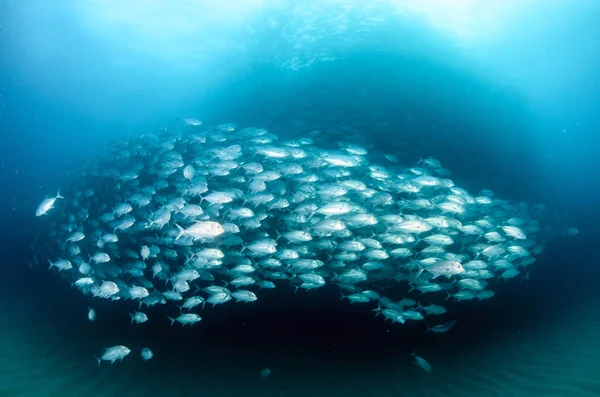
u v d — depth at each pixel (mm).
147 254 8031
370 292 7355
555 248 13117
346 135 14133
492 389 6332
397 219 8148
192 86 31859
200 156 10891
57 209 14109
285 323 8180
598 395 5797
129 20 27500
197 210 7801
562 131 20156
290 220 8641
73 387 6586
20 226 15648
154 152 12969
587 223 15344
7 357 7520
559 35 21688
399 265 8734
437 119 15875
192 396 6367
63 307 9781
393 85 16922
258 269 8312
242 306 8484
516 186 15234
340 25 19125
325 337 7895
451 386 6516
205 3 25422
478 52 20188
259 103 18125
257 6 23719
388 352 7539
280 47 19844
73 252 9500
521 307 9375
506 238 10234
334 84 17344
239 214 7969
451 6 20953
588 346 7355
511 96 18188
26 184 19469
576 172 18094
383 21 19156
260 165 9039
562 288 10734
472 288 7727
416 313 6926
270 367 7145
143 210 10062
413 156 14180
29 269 12562
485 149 15672
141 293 7254
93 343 8000
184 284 7184
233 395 6410
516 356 7289
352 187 8734
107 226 11078
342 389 6562
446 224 8164
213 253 7109
